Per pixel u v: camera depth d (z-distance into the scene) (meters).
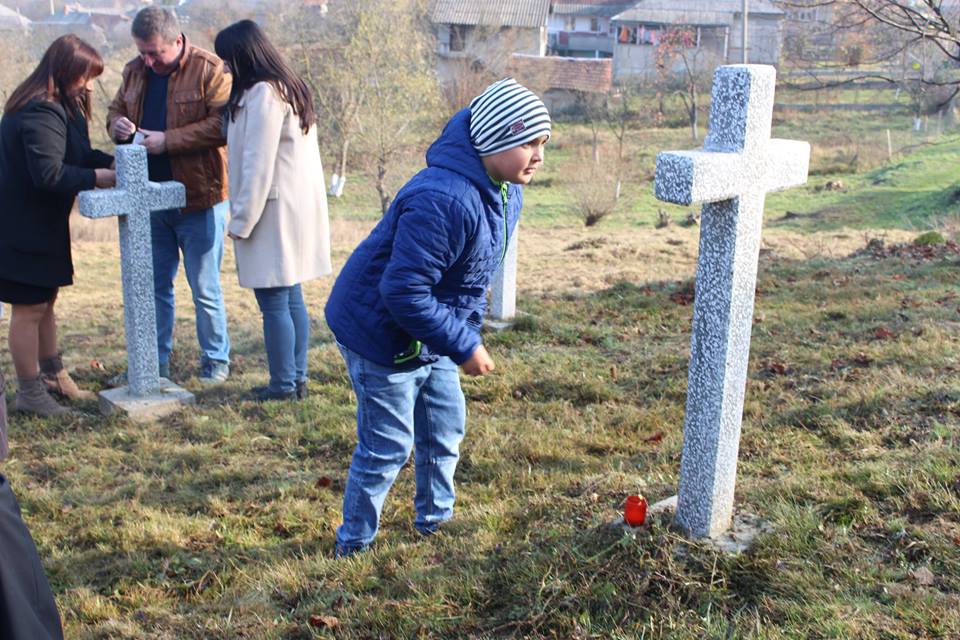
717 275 2.87
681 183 2.66
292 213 5.09
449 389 3.53
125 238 5.21
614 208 31.89
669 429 4.68
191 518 4.04
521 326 6.76
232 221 4.97
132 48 43.00
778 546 3.01
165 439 5.04
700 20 55.69
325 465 4.60
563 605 2.85
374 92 35.12
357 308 3.17
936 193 27.45
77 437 5.11
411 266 2.90
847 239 12.82
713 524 3.08
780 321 6.63
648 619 2.73
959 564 2.85
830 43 21.14
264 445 4.88
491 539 3.42
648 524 3.14
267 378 5.97
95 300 10.92
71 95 5.09
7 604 2.16
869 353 5.51
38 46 38.81
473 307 3.26
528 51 56.50
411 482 4.22
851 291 7.61
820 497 3.38
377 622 2.93
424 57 41.19
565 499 3.72
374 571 3.30
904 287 7.72
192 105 5.45
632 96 51.78
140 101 5.62
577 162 38.75
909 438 4.08
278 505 4.12
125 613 3.29
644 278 9.77
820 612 2.65
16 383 6.12
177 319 9.25
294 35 38.44
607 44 70.62
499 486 4.10
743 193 2.78
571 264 12.34
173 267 5.88
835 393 4.79
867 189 32.44
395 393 3.29
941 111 43.03
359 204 37.47
